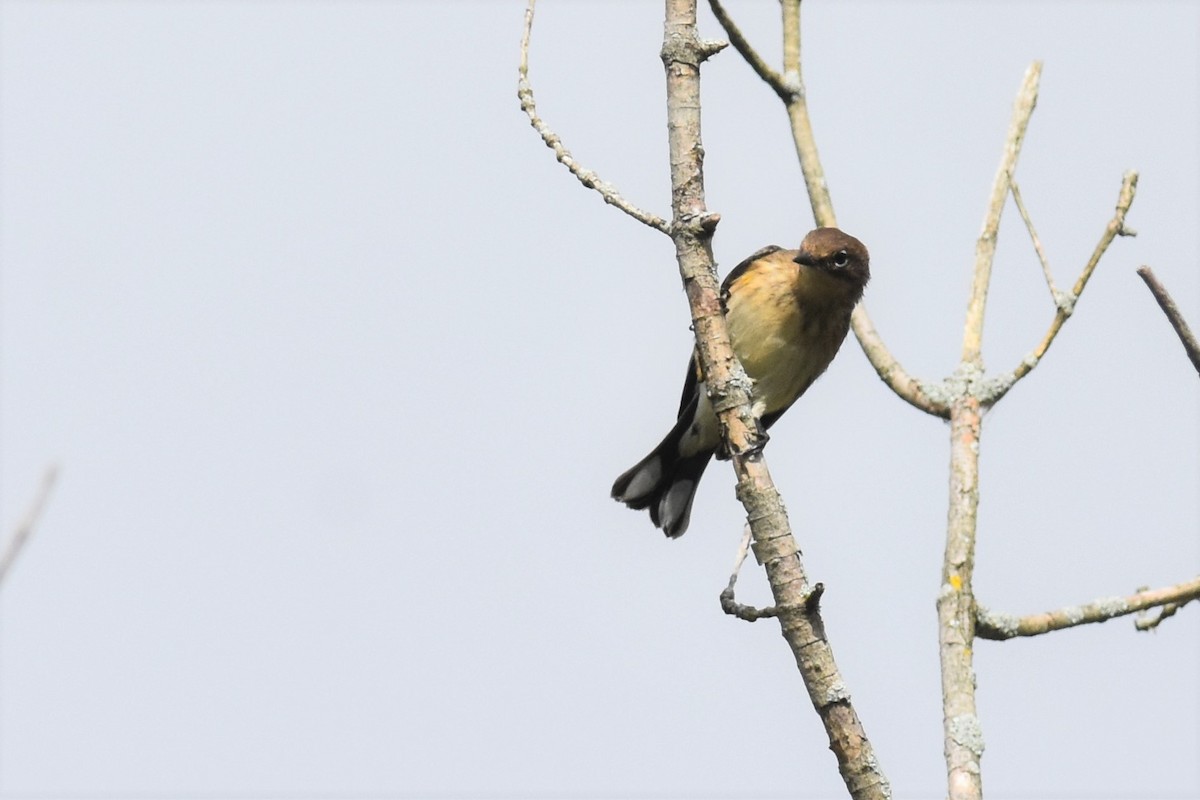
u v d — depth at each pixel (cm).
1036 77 1111
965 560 892
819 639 789
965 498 935
